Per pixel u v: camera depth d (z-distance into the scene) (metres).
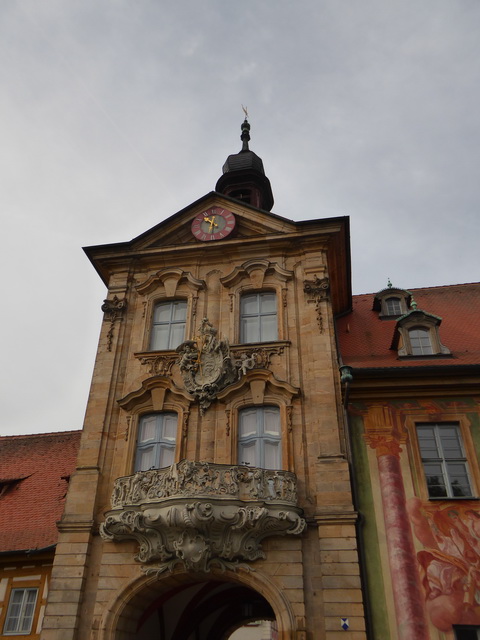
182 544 15.91
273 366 19.50
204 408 18.97
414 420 17.83
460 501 16.25
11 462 26.06
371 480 16.89
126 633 16.97
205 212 23.88
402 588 15.12
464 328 22.58
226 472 16.27
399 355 19.58
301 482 17.17
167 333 21.78
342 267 23.66
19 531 20.69
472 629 14.50
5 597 19.00
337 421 17.81
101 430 19.31
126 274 23.19
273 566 15.92
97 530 17.47
